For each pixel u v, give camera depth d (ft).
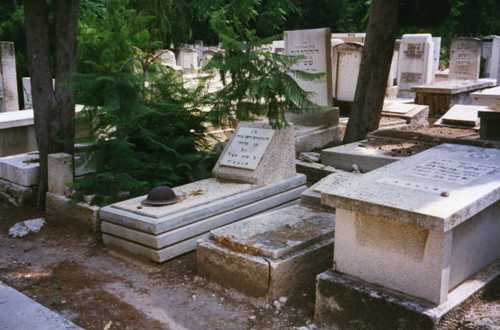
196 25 89.86
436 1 26.61
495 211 12.46
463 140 22.77
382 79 27.12
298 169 23.43
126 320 12.50
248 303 13.08
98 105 18.49
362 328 11.20
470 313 10.84
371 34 26.84
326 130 28.66
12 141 27.91
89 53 21.26
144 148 21.24
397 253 10.95
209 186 18.26
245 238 13.85
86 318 12.60
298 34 30.53
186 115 22.03
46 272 15.34
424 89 42.86
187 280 14.47
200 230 16.29
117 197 18.39
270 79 18.65
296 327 11.99
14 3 66.95
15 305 11.36
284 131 19.27
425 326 10.23
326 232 14.23
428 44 50.55
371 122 27.58
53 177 19.16
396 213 10.43
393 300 10.73
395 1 26.09
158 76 22.45
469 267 11.75
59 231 18.44
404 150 22.49
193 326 12.21
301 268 13.38
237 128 20.29
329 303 11.70
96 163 18.92
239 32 22.38
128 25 22.13
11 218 19.80
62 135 20.12
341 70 41.22
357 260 11.64
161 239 15.24
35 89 19.93
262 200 18.20
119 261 15.99
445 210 10.15
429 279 10.54
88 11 39.45
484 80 50.03
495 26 92.94
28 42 19.72
